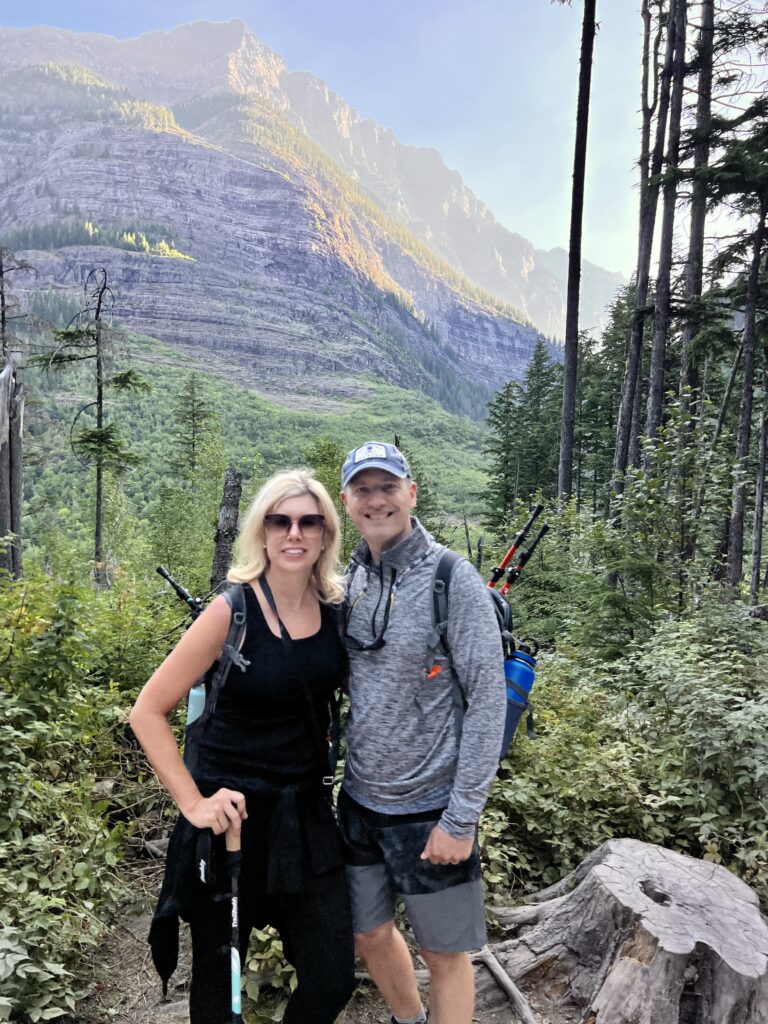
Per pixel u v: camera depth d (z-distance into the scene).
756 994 2.44
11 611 4.42
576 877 3.37
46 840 3.00
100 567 12.10
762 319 19.62
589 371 38.28
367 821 2.09
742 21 17.50
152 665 5.42
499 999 2.73
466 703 2.06
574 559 9.14
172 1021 2.53
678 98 17.66
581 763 4.10
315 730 2.03
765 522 22.92
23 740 3.70
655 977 2.49
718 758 4.00
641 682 5.77
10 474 10.75
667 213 16.95
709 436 9.40
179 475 40.34
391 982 2.25
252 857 1.97
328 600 2.12
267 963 2.64
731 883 2.98
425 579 2.03
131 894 3.21
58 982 2.51
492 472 41.16
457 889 2.07
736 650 6.17
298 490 2.05
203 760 2.01
